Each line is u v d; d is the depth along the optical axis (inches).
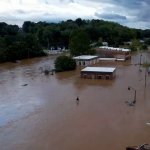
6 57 7062.0
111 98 3659.0
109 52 7608.3
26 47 7775.6
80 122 2810.0
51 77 5093.5
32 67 6225.4
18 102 3499.0
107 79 4889.3
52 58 7829.7
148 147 2210.9
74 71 5698.8
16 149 2267.5
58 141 2399.1
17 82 4650.6
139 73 5482.3
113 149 2260.1
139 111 3139.8
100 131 2593.5
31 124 2778.1
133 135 2513.5
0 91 4037.9
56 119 2898.6
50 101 3535.9
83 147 2292.1
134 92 3961.6
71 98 3663.9
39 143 2365.9
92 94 3870.6
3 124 2785.4
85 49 7480.3
